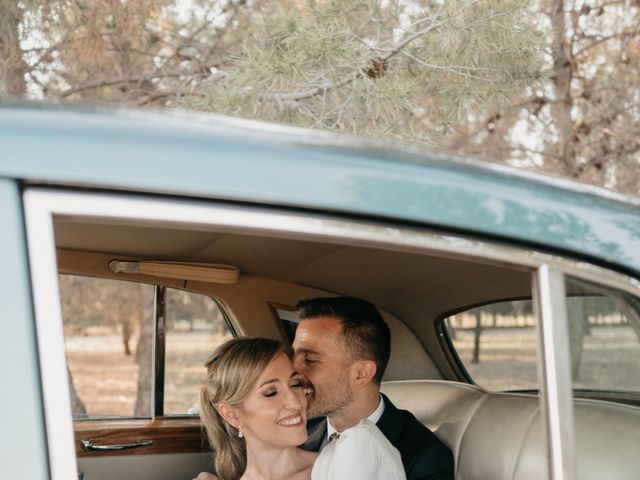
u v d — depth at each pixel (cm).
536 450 233
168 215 107
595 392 127
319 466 232
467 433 268
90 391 922
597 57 873
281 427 238
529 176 127
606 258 125
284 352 242
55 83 686
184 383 345
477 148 875
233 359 239
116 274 316
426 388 313
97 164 105
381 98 525
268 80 514
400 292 329
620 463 128
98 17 638
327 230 113
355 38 545
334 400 252
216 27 741
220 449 254
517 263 122
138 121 110
